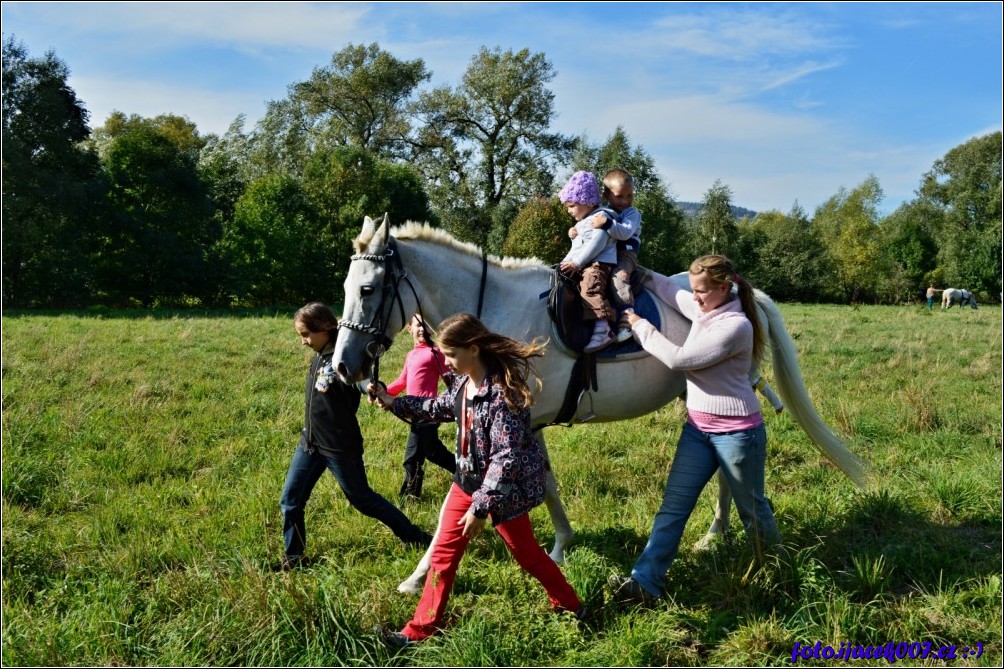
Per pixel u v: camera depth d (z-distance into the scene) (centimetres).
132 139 3400
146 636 336
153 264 3272
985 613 361
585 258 407
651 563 365
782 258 5150
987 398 860
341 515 475
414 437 513
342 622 332
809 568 373
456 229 4578
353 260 397
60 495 504
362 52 4688
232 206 4559
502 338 321
